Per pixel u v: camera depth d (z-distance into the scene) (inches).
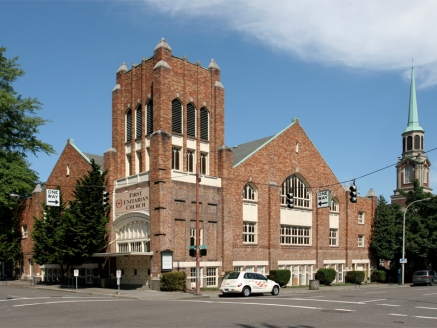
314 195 1924.2
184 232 1448.1
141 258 1471.5
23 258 2068.2
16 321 703.1
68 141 1919.3
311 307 898.1
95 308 878.4
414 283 1991.9
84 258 1507.1
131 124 1595.7
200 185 1505.9
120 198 1565.0
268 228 1715.1
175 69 1520.7
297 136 1878.7
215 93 1620.3
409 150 4180.6
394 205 2333.9
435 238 2126.0
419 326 657.0
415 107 4252.0
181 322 683.4
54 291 1421.0
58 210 1658.5
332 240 2017.7
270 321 696.4
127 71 1648.6
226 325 652.7
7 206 1929.1
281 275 1646.2
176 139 1494.8
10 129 1987.0
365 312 818.8
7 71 1962.4
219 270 1523.1
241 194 1632.6
